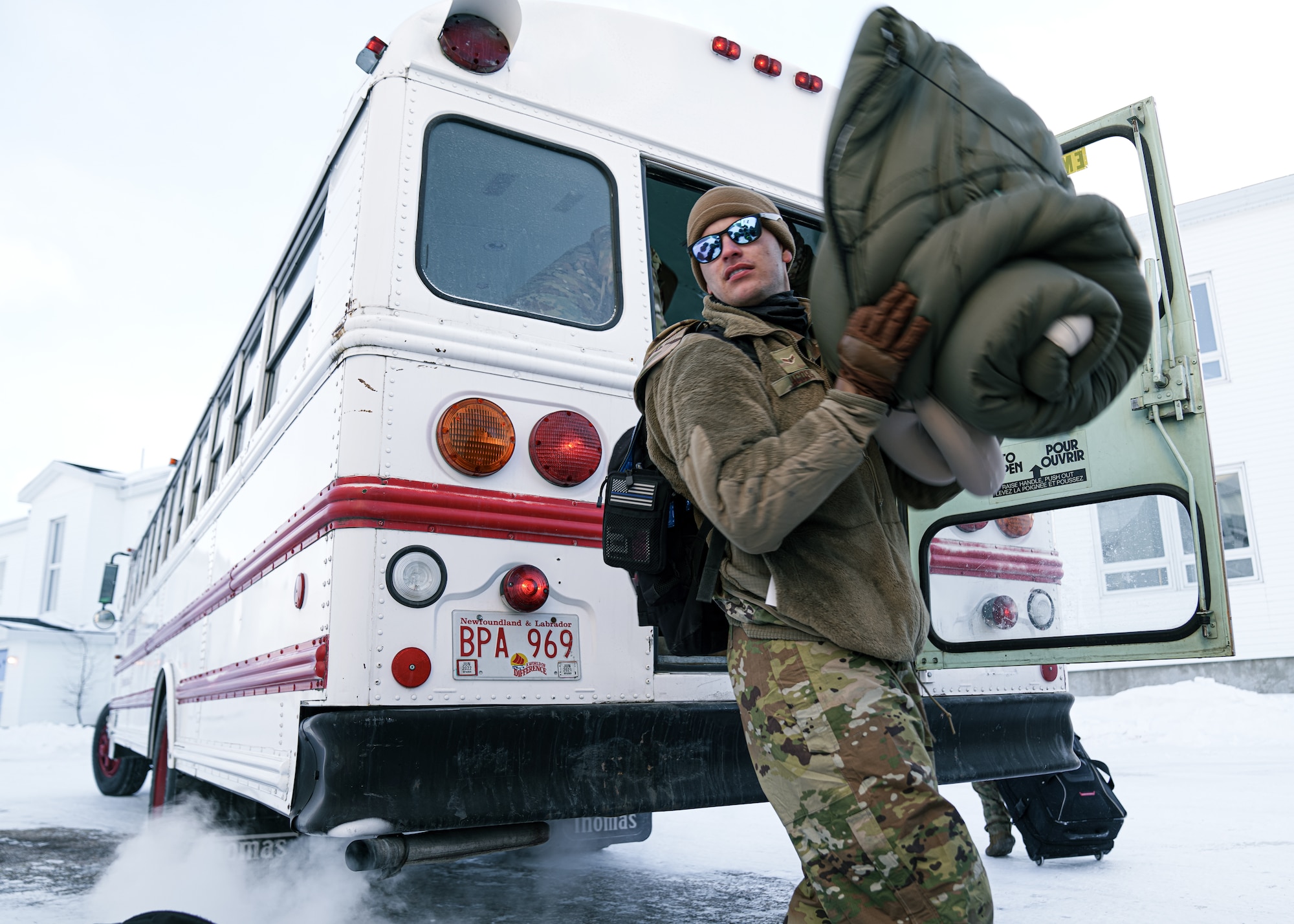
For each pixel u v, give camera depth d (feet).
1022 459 9.61
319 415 7.82
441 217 8.01
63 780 30.71
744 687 4.75
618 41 9.57
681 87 9.87
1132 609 35.22
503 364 7.77
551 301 8.39
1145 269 8.88
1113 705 35.78
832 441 4.13
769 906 10.49
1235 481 42.37
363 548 6.86
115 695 25.40
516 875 12.40
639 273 8.99
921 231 4.00
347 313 7.43
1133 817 14.90
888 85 4.16
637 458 5.48
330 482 7.18
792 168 10.47
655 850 14.35
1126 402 8.84
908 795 4.18
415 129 8.07
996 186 4.01
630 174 9.26
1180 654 8.13
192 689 13.07
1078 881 10.41
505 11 8.40
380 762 6.48
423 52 8.34
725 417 4.51
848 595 4.57
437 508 7.14
